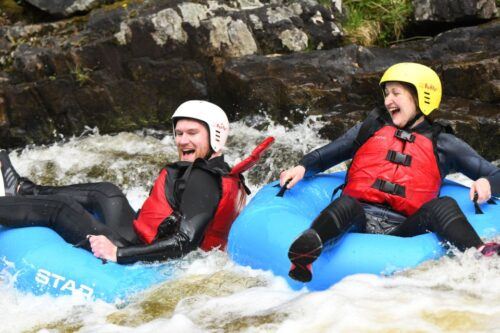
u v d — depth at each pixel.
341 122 7.73
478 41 8.28
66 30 9.34
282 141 7.91
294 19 8.91
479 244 4.39
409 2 9.56
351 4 9.75
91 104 8.85
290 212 4.92
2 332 4.36
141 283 4.77
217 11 8.77
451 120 7.29
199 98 8.68
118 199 5.45
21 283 4.88
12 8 10.04
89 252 5.00
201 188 5.00
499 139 7.20
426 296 4.00
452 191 5.29
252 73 8.34
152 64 8.70
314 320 3.83
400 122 5.18
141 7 9.04
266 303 4.25
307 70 8.28
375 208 5.10
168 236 4.88
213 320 4.06
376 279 4.34
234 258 4.90
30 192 5.68
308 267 4.34
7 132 8.98
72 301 4.73
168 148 8.38
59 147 8.65
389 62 8.33
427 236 4.58
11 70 9.19
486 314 3.78
